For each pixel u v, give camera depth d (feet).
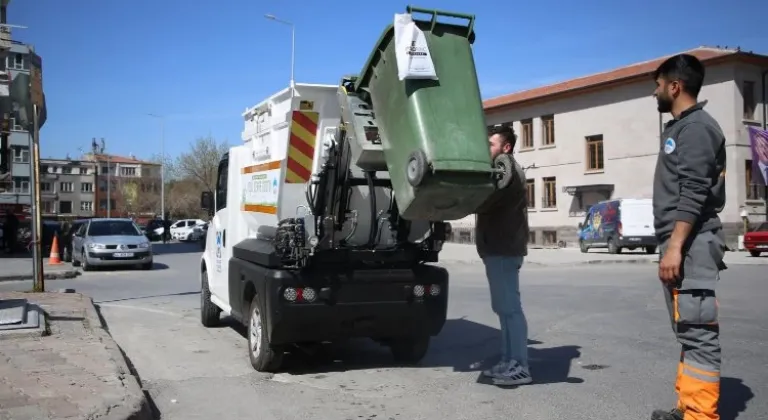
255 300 22.86
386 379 21.67
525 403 18.44
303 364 23.97
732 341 26.32
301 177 22.44
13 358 21.67
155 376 22.30
